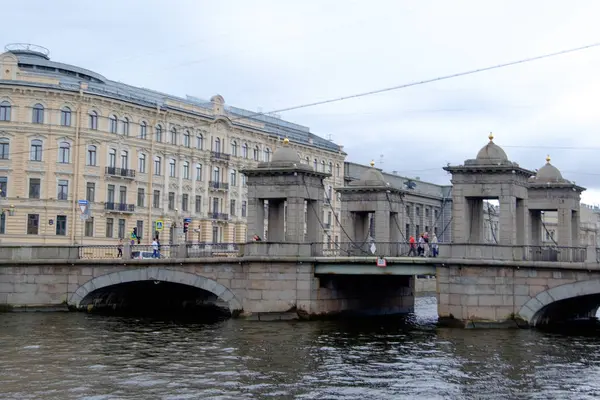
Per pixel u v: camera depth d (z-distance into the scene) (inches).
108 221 2679.6
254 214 1681.8
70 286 1716.3
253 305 1581.0
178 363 1099.3
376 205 1888.5
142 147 2783.0
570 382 984.9
